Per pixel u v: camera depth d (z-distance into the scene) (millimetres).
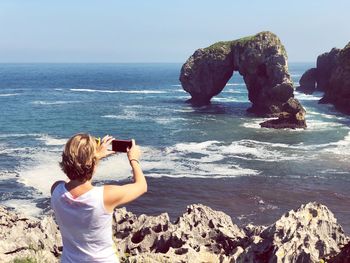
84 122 82250
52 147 59469
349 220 34719
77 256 3959
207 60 111625
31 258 14227
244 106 110562
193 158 54344
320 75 150000
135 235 19938
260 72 98188
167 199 39500
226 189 42219
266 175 46844
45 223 18656
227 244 18953
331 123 81938
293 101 77750
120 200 3955
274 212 36656
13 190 40219
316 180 45062
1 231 17391
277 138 67750
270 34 100062
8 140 63906
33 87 172375
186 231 19391
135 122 83000
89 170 3998
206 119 87750
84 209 3867
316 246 14984
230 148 60406
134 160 4258
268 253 15398
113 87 177250
